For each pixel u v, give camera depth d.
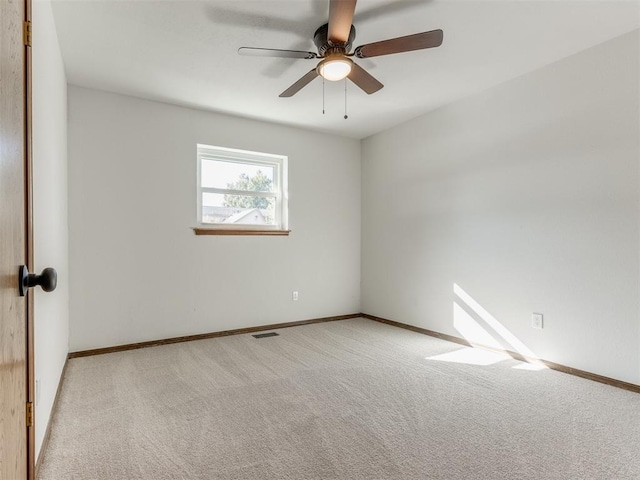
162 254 3.40
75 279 3.01
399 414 1.98
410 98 3.35
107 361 2.87
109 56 2.57
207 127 3.64
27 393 1.05
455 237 3.43
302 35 2.34
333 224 4.47
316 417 1.95
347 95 3.27
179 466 1.52
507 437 1.74
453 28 2.25
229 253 3.76
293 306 4.17
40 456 1.49
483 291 3.17
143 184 3.31
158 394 2.25
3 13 0.80
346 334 3.74
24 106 1.06
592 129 2.46
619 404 2.09
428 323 3.72
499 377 2.52
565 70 2.60
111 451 1.63
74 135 3.01
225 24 2.21
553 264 2.67
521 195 2.88
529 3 2.01
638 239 2.24
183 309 3.50
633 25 2.21
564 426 1.84
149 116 3.35
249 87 3.08
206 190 3.73
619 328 2.32
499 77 2.92
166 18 2.14
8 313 0.79
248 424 1.88
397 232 4.12
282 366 2.76
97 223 3.10
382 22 2.19
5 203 0.77
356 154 4.66
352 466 1.52
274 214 4.16
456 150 3.42
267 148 4.00
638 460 1.56
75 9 2.05
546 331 2.71
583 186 2.50
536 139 2.78
